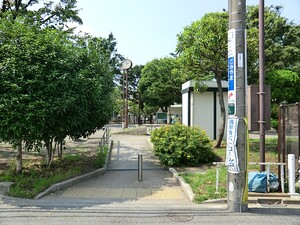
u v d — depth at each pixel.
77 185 8.20
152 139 11.40
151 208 5.98
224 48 11.91
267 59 19.62
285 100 13.27
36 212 5.68
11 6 16.30
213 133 16.62
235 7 5.75
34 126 7.34
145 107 46.91
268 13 20.36
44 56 7.72
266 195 6.54
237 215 5.52
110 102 10.31
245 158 5.74
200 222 5.13
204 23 11.85
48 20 16.72
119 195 7.24
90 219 5.29
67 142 16.06
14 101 7.21
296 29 21.38
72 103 7.78
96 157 11.52
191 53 12.13
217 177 7.04
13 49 7.56
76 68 8.66
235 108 5.72
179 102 40.69
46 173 8.68
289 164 6.67
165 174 9.82
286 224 5.06
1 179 7.86
